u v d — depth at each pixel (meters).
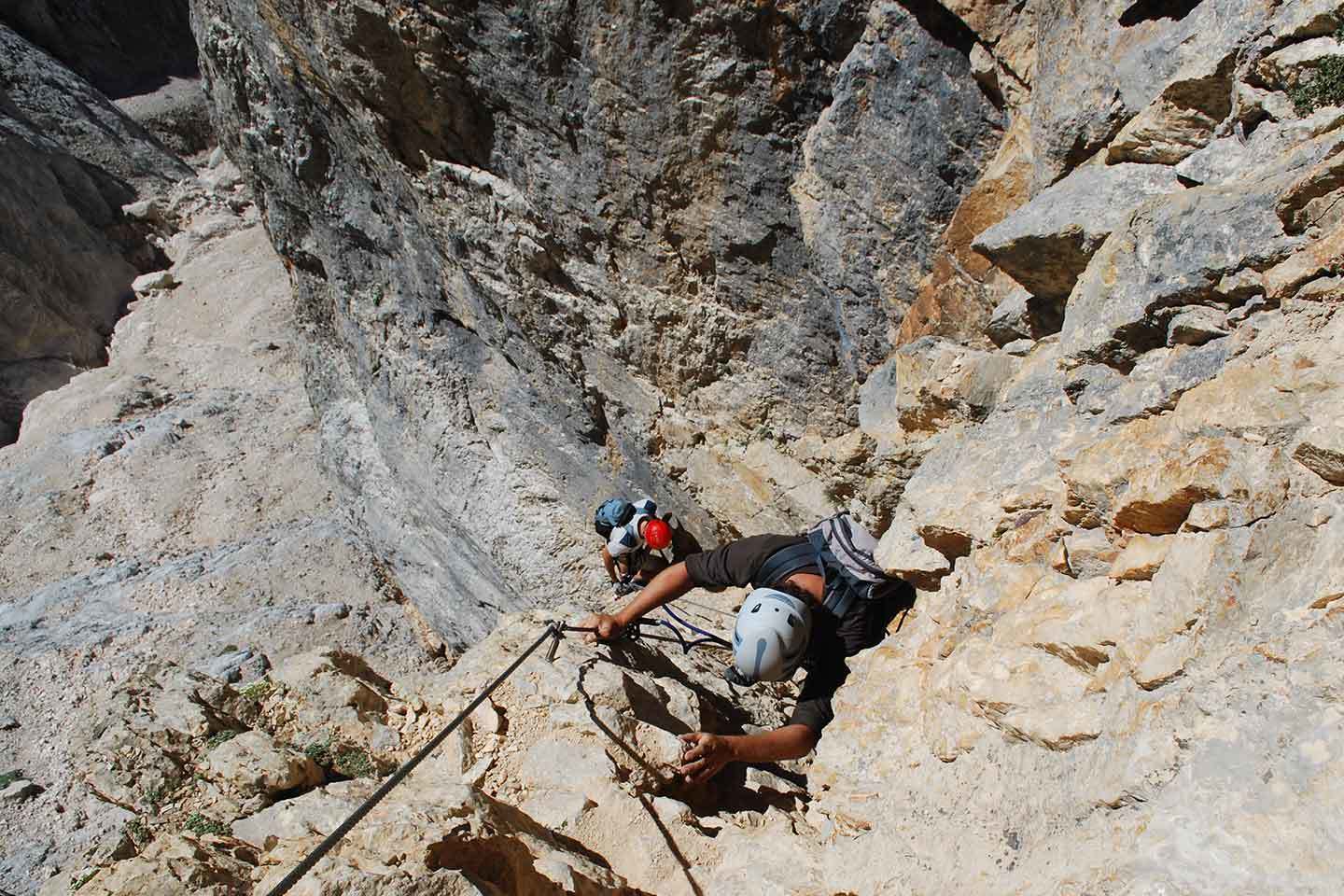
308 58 6.63
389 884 2.16
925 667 3.05
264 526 13.73
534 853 2.67
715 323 5.53
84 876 3.05
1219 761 1.82
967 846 2.37
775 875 2.82
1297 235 2.37
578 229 5.78
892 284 4.50
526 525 8.16
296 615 11.08
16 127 21.95
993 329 3.86
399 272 8.59
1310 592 1.89
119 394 17.30
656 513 5.57
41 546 13.59
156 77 30.34
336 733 3.63
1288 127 2.57
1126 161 3.11
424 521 9.91
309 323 11.66
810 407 5.37
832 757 3.09
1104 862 1.90
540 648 3.92
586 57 4.93
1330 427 1.97
